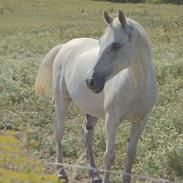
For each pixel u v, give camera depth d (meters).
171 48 28.77
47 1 76.00
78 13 61.19
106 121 9.84
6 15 58.59
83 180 11.22
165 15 56.19
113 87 9.62
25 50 30.77
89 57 10.82
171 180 10.79
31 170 6.45
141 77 9.47
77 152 12.62
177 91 17.53
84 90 10.60
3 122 15.24
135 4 78.69
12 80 19.48
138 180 10.73
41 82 12.43
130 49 9.06
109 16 9.07
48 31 42.00
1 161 6.52
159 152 11.49
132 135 10.11
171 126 13.27
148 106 9.83
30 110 16.55
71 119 15.66
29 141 9.75
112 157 9.83
